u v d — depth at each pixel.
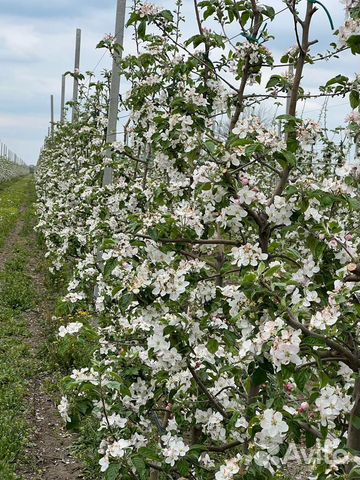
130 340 3.26
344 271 2.00
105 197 4.77
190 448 2.47
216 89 3.61
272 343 1.85
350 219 3.32
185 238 2.61
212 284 2.69
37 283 10.18
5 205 23.47
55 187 11.56
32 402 5.48
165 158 3.16
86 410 2.59
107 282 3.80
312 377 2.37
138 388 2.74
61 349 2.99
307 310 1.97
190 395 2.81
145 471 2.34
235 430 2.60
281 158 2.43
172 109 3.41
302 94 3.28
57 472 4.41
